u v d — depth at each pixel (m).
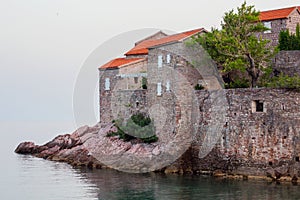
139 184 56.97
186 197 49.97
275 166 58.00
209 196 50.34
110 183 57.91
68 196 51.22
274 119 58.47
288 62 67.94
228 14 70.88
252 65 67.25
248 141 60.22
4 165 75.88
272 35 80.94
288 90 57.69
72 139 85.81
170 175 63.19
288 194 50.12
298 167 56.44
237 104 61.50
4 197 51.53
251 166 59.75
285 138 57.53
